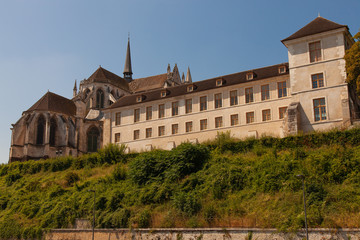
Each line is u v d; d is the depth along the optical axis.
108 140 70.62
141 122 67.94
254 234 30.95
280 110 55.19
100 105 103.12
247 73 59.69
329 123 48.06
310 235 28.77
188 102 64.19
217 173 39.59
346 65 46.03
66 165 62.66
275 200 33.59
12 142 83.31
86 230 40.06
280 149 44.72
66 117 90.19
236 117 58.69
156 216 37.19
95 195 43.50
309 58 51.28
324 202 31.06
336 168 34.62
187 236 33.81
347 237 27.61
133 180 45.16
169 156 45.12
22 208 47.88
